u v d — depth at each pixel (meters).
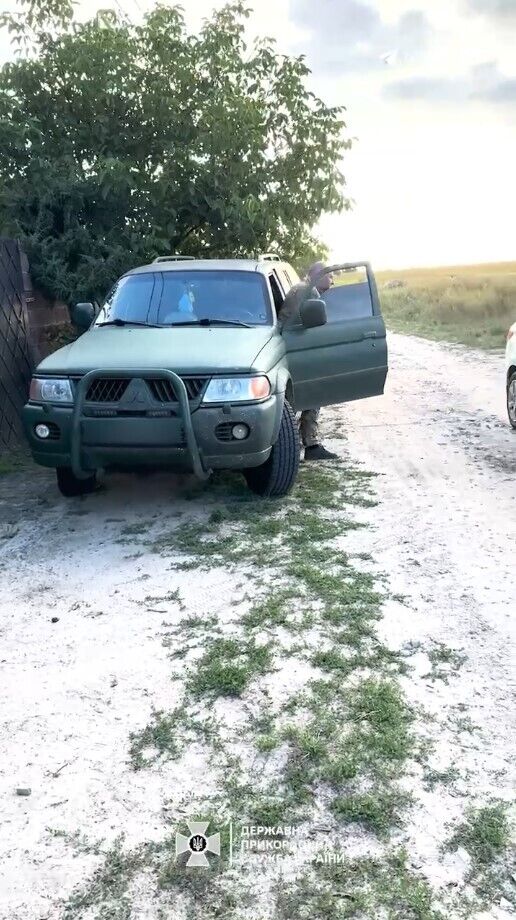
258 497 5.78
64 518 5.53
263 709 3.06
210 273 6.45
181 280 6.41
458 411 9.27
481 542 4.79
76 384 5.12
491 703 3.06
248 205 9.32
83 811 2.53
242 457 5.07
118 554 4.77
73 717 3.04
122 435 4.98
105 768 2.73
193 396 5.00
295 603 3.96
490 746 2.80
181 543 4.88
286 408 5.60
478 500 5.66
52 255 8.48
